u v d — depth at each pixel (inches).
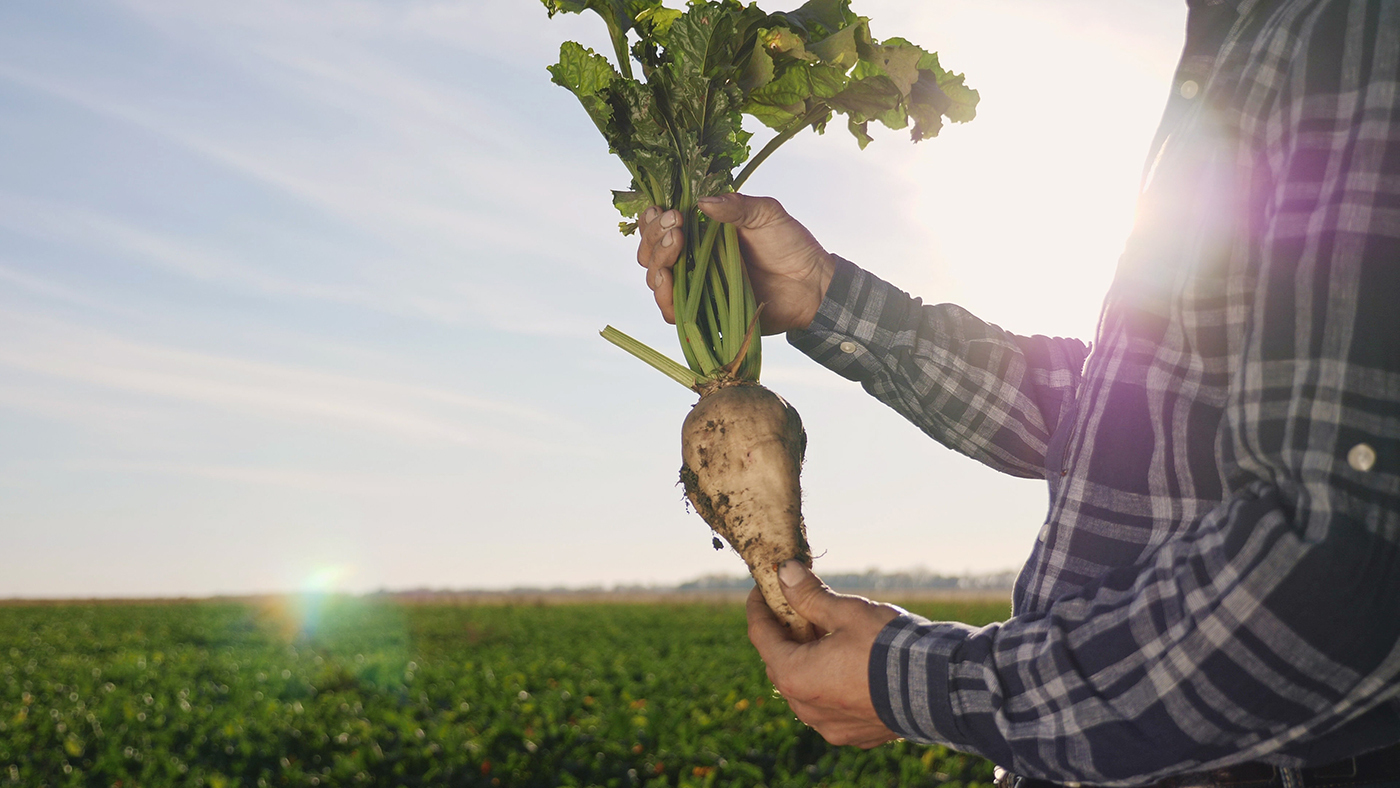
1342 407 28.8
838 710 41.1
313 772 270.1
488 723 333.4
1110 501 41.4
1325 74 33.7
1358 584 27.2
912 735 38.3
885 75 70.9
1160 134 44.3
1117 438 41.4
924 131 77.7
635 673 503.2
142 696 433.7
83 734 319.6
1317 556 27.4
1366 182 30.8
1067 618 35.1
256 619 1290.6
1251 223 36.7
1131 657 31.7
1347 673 28.0
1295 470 29.3
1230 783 35.8
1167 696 30.6
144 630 1043.9
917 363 65.9
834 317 69.1
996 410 64.4
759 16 67.2
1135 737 31.6
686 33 65.4
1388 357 29.0
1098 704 32.2
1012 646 35.5
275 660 665.6
